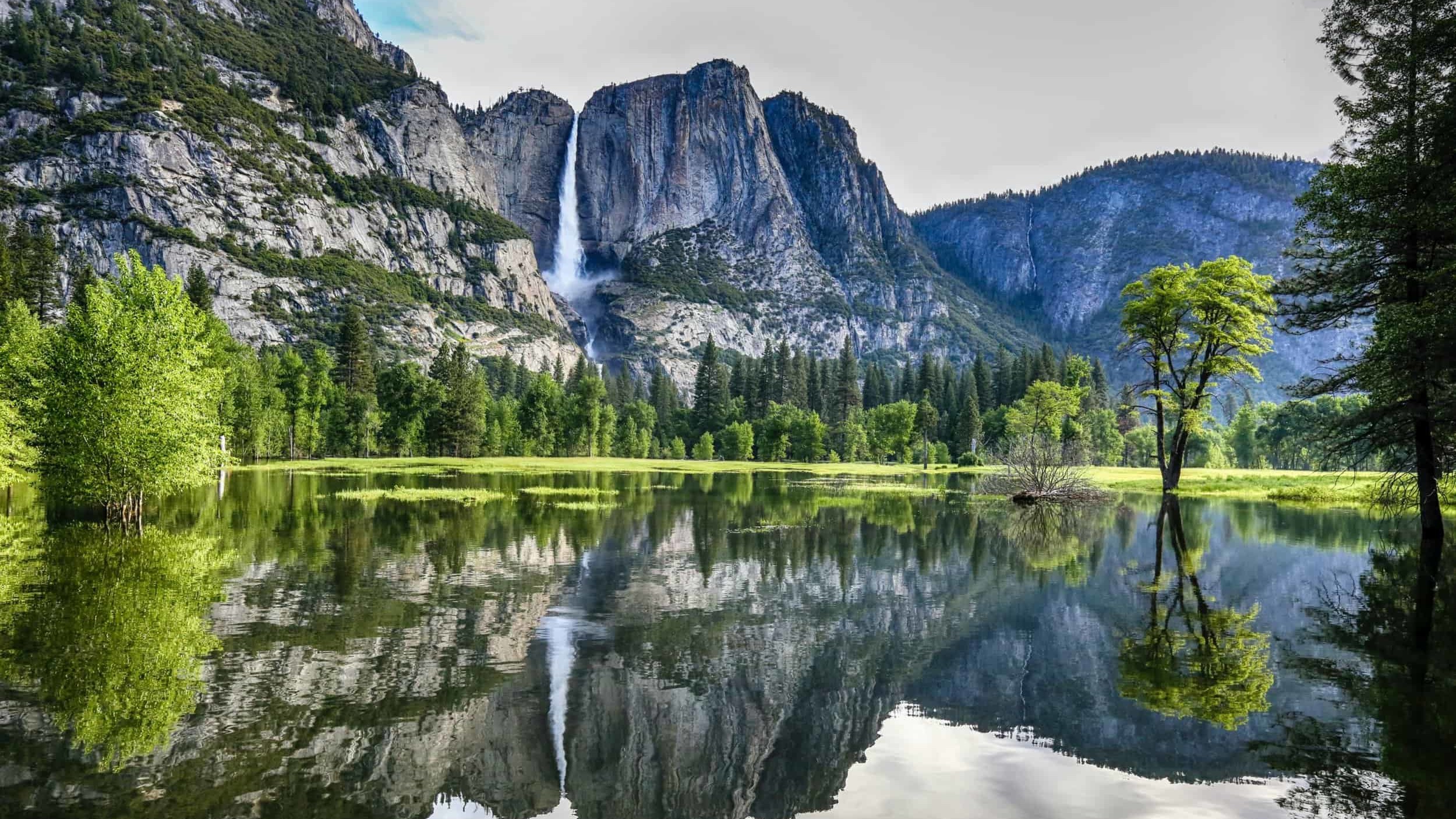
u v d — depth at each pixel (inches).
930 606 672.4
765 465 4197.8
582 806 312.0
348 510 1359.5
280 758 347.6
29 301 2726.4
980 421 5014.8
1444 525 1245.1
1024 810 305.9
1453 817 294.4
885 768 350.9
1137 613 646.5
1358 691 446.9
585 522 1243.8
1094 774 340.8
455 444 4111.7
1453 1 833.5
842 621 616.1
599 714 414.9
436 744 369.4
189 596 660.1
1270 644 554.3
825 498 1828.2
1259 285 1777.8
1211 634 581.9
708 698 442.9
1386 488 1064.8
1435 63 843.4
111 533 1037.2
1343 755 356.5
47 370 1053.2
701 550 966.4
